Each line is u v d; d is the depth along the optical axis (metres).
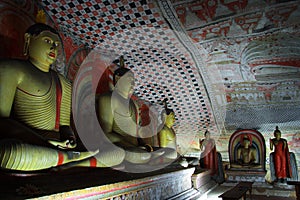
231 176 10.52
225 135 11.38
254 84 9.80
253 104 10.62
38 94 4.09
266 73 9.15
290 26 6.68
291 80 9.43
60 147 3.86
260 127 10.95
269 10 6.15
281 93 10.12
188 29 6.89
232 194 6.26
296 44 7.48
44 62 4.34
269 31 6.96
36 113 4.08
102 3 5.82
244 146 10.66
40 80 4.17
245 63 8.65
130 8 6.05
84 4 5.78
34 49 4.30
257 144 10.66
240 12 6.20
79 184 3.39
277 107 10.59
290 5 5.96
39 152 3.26
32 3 5.23
